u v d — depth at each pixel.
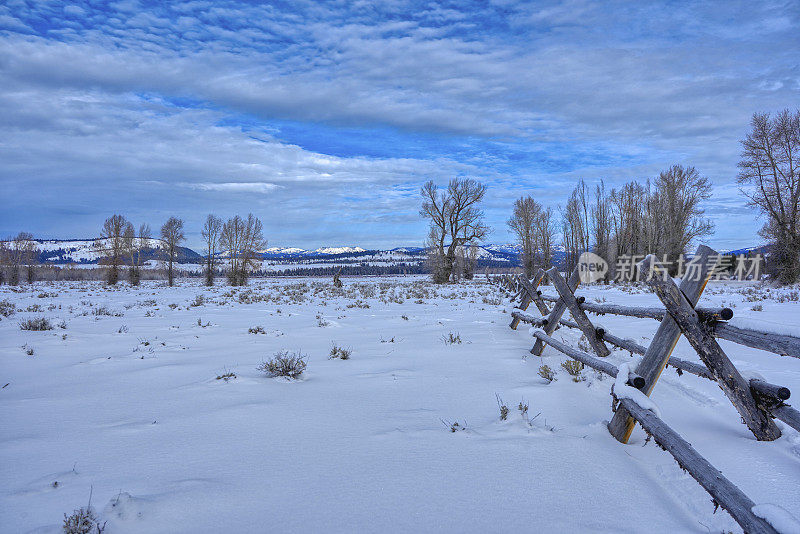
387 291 28.36
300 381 5.39
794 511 2.28
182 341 8.81
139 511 2.28
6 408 4.39
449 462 2.94
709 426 3.55
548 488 2.58
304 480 2.69
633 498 2.48
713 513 2.28
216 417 3.99
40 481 2.70
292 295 23.86
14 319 12.53
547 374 5.19
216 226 46.06
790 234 26.69
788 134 27.50
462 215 47.19
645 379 3.40
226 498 2.46
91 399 4.71
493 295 22.34
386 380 5.33
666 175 47.84
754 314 11.05
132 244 43.41
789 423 2.76
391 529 2.14
